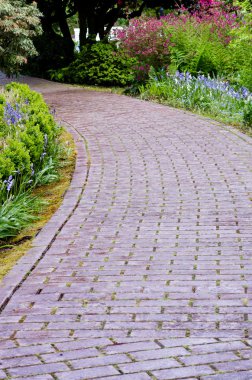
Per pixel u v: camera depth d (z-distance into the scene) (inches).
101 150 427.8
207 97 587.5
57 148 406.0
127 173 365.4
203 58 697.6
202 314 189.3
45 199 327.9
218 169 366.3
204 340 172.4
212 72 703.7
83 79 845.2
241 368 156.4
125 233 266.1
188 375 154.1
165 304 197.2
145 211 295.1
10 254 251.1
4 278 222.7
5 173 309.9
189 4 928.3
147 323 184.4
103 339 175.0
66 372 157.8
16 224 279.7
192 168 370.9
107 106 622.8
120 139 460.4
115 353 166.6
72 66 872.9
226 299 199.3
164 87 660.1
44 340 175.8
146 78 722.2
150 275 221.0
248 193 318.7
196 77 699.4
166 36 708.7
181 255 239.1
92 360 163.2
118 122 529.7
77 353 167.3
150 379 153.1
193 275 219.8
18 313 194.4
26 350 170.1
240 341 171.2
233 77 659.4
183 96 615.2
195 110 573.9
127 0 970.1
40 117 398.9
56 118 563.8
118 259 237.3
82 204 310.3
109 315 190.7
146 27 719.1
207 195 317.4
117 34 740.7
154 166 378.6
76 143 453.4
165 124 510.3
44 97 717.9
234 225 271.3
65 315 191.6
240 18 741.3
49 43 965.8
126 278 219.1
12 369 160.2
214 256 237.0
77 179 356.8
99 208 302.7
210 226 271.0
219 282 212.8
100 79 817.5
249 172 357.7
